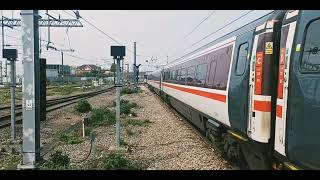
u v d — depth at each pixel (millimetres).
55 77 104188
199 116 13195
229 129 8914
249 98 6914
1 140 12281
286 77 5414
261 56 6344
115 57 11445
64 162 8664
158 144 11758
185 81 17016
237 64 8047
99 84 73688
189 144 11562
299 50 5121
